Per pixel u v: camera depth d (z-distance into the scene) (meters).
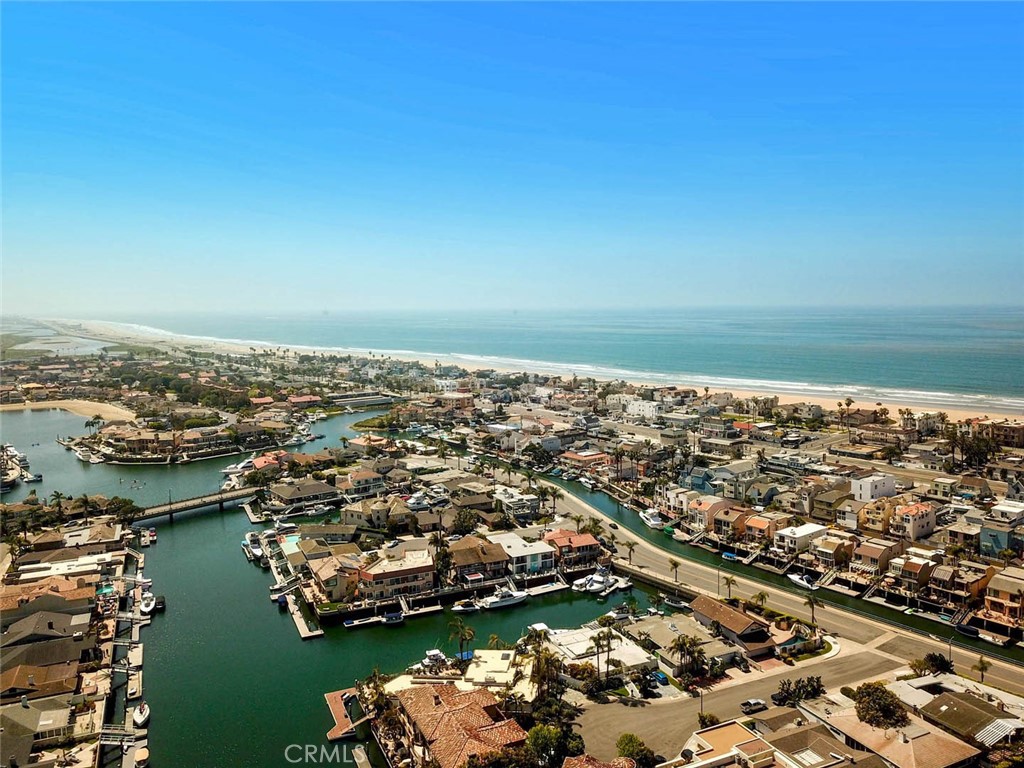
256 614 126.00
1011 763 72.31
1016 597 114.19
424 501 187.25
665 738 84.00
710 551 156.88
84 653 106.50
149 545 163.38
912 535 150.38
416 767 78.00
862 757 72.25
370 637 117.56
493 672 98.50
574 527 169.50
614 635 105.50
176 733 89.44
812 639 109.31
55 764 80.88
